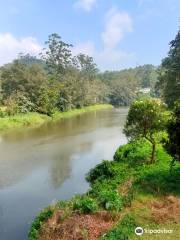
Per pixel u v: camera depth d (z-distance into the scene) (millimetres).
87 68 112812
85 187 19672
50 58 89812
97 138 38156
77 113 80688
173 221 11867
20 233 14086
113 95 119688
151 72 158750
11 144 34875
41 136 40281
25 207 16953
